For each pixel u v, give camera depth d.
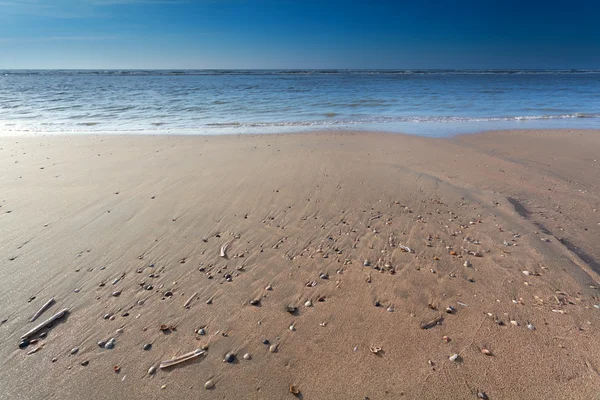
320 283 3.46
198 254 3.93
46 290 3.26
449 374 2.44
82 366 2.48
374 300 3.22
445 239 4.37
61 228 4.44
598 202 5.83
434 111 17.72
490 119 15.09
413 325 2.90
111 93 27.52
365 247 4.16
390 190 6.05
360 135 11.16
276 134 11.32
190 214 4.94
